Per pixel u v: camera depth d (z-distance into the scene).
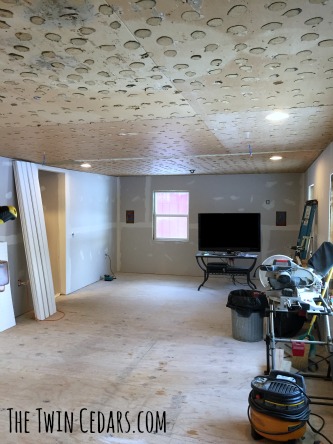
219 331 4.20
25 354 3.53
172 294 5.98
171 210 7.74
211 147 3.82
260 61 1.50
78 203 6.35
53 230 5.95
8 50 1.38
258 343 3.82
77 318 4.70
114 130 2.90
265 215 7.23
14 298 4.76
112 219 7.75
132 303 5.41
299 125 2.74
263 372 3.13
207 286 6.60
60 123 2.66
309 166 5.78
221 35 1.25
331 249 3.32
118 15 1.11
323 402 2.59
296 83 1.77
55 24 1.17
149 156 4.50
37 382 2.95
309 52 1.40
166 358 3.43
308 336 3.37
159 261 7.77
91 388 2.85
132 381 2.97
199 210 7.52
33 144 3.60
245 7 1.07
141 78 1.70
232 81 1.75
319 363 3.32
